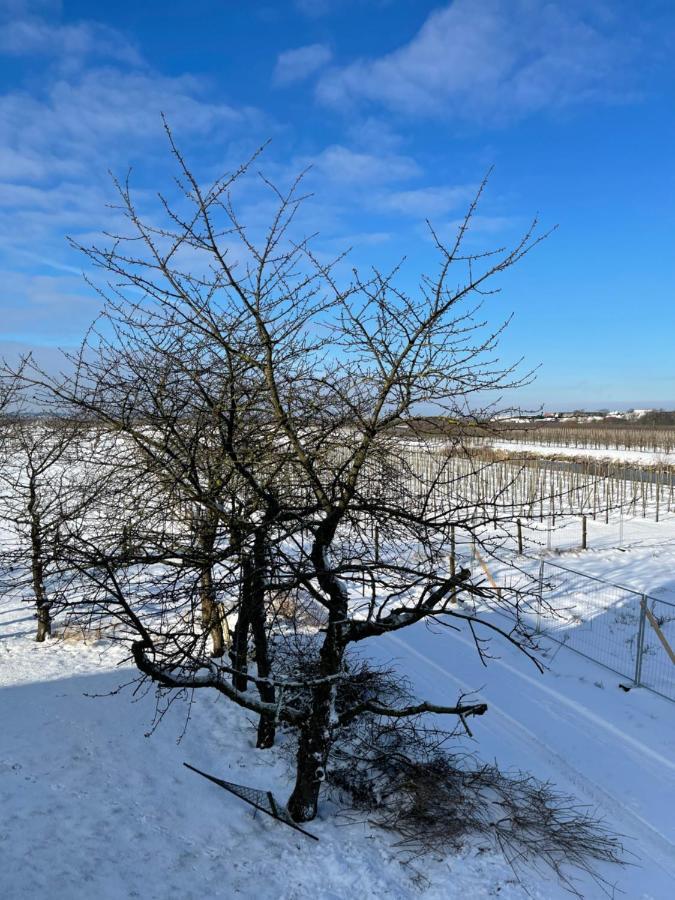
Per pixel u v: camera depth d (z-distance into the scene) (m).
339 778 6.84
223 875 5.40
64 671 9.85
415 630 11.84
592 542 17.80
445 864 5.67
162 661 5.28
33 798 6.28
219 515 5.66
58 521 6.26
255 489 5.32
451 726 8.30
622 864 5.82
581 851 5.92
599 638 11.06
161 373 5.95
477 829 6.14
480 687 9.53
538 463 21.33
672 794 6.88
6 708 8.47
